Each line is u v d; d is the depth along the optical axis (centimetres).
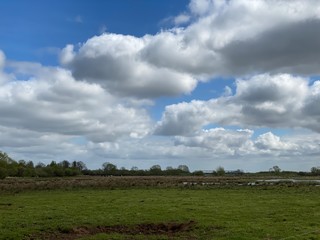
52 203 3897
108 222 2702
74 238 2273
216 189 5681
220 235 2244
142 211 3184
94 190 5675
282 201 3869
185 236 2289
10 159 12481
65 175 13250
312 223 2562
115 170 16362
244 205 3559
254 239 2102
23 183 6862
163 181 8175
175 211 3166
